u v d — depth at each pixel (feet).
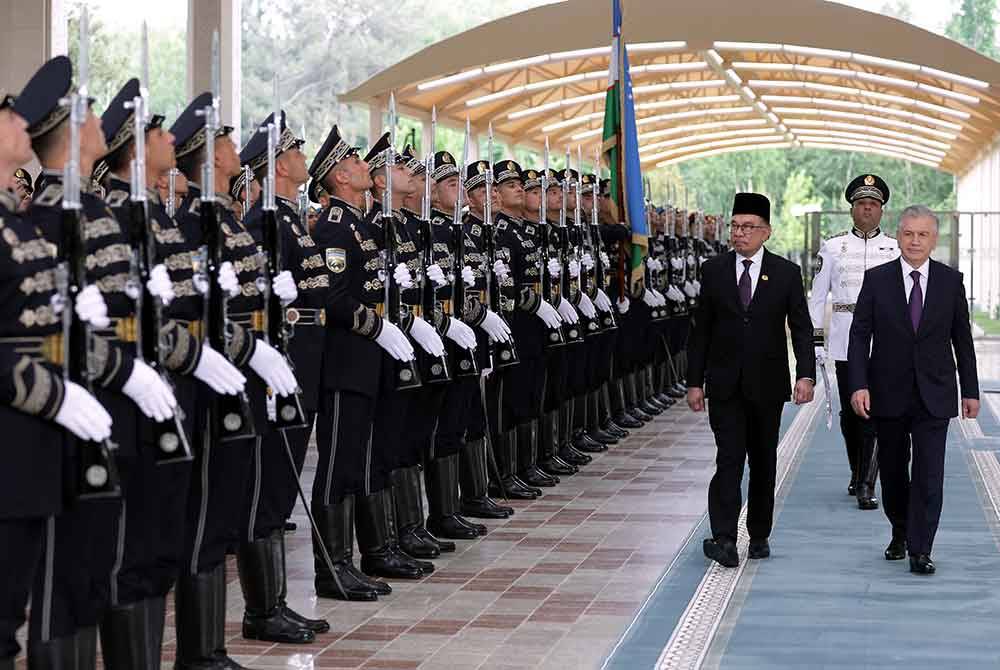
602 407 50.67
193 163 21.88
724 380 30.09
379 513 28.73
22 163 16.69
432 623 25.22
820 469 44.37
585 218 46.83
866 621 25.26
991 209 127.34
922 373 28.91
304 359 24.31
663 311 55.62
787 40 67.46
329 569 26.78
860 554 31.27
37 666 17.33
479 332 33.73
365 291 27.17
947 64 67.56
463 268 31.53
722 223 83.71
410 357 27.09
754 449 30.55
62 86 17.49
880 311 29.25
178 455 18.24
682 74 96.37
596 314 43.91
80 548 17.47
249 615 24.02
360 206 28.04
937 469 29.01
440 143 133.39
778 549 31.81
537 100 95.66
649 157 139.44
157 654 19.57
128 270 18.08
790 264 30.25
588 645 23.71
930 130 120.16
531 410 39.06
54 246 16.83
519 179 38.11
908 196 225.56
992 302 117.91
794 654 23.07
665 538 32.96
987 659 22.77
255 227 22.82
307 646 23.66
